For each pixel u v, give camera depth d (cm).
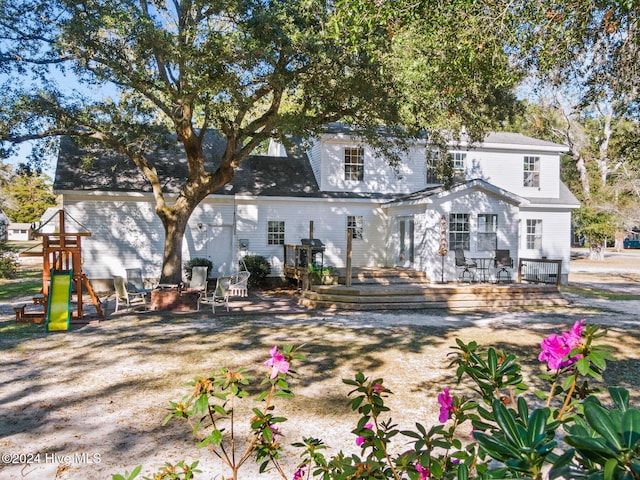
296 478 274
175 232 1608
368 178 2161
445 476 230
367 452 490
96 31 1187
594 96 870
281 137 1471
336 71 1235
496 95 1580
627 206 3200
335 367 832
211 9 1208
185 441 523
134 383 727
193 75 1162
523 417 203
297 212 2066
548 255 2292
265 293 1881
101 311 1299
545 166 2330
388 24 635
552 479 153
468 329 1195
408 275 1806
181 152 2152
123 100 1620
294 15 1154
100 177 1867
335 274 1708
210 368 809
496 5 634
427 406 638
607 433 149
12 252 2633
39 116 1445
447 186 1759
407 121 1422
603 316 1425
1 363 844
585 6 596
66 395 674
